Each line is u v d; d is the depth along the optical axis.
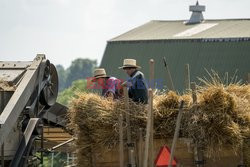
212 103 25.56
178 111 25.75
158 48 92.56
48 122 35.66
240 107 25.84
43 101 33.00
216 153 25.52
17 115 28.25
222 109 25.52
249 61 86.69
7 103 28.77
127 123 25.69
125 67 28.58
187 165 25.66
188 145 25.66
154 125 25.83
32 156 31.62
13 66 31.69
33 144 31.80
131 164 25.62
